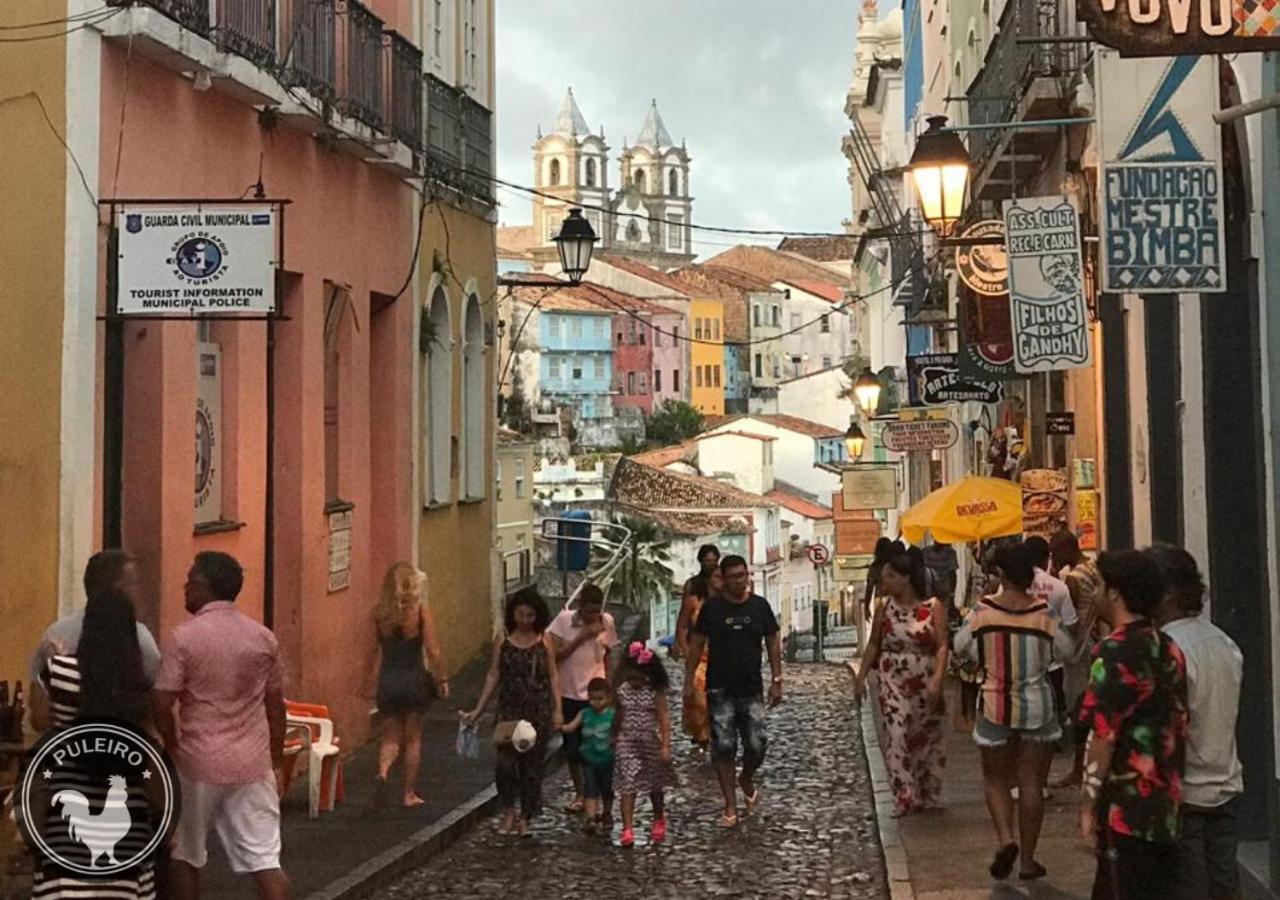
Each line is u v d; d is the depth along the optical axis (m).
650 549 70.12
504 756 14.83
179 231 13.15
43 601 13.26
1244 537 12.09
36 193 13.34
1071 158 20.09
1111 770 8.05
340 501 19.78
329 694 18.83
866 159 49.41
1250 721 11.77
